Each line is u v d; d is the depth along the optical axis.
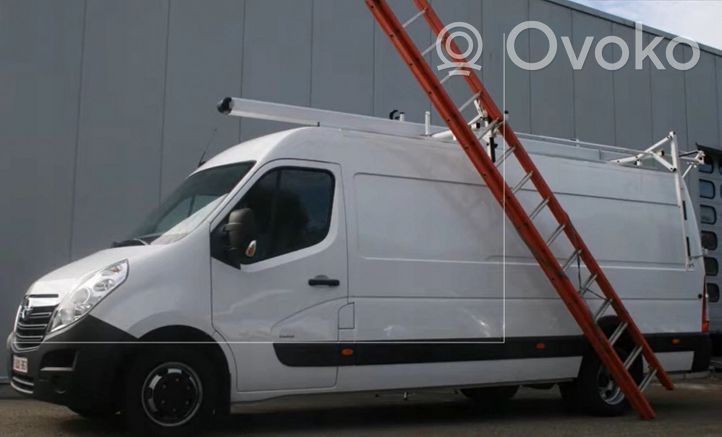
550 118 13.66
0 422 6.95
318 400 9.14
